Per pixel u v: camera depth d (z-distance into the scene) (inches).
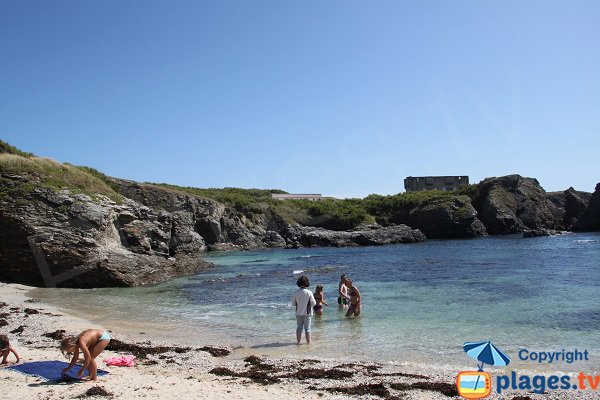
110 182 2674.7
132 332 669.3
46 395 355.6
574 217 4178.2
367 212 3890.3
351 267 1616.6
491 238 3262.8
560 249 2106.3
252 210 3425.2
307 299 583.5
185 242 2159.2
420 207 3732.8
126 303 953.5
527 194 3959.2
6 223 1293.1
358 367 473.1
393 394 386.3
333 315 762.2
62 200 1387.8
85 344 395.2
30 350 530.9
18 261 1283.2
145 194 2714.1
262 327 689.6
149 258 1445.6
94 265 1267.2
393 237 3161.9
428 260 1777.8
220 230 3019.2
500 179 3961.6
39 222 1317.7
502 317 701.9
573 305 781.3
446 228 3563.0
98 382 396.2
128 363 480.4
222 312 823.7
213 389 385.1
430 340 582.2
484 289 990.4
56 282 1273.4
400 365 482.3
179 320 757.9
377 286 1093.1
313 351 546.9
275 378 431.8
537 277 1166.3
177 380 413.7
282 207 3690.9
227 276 1430.9
